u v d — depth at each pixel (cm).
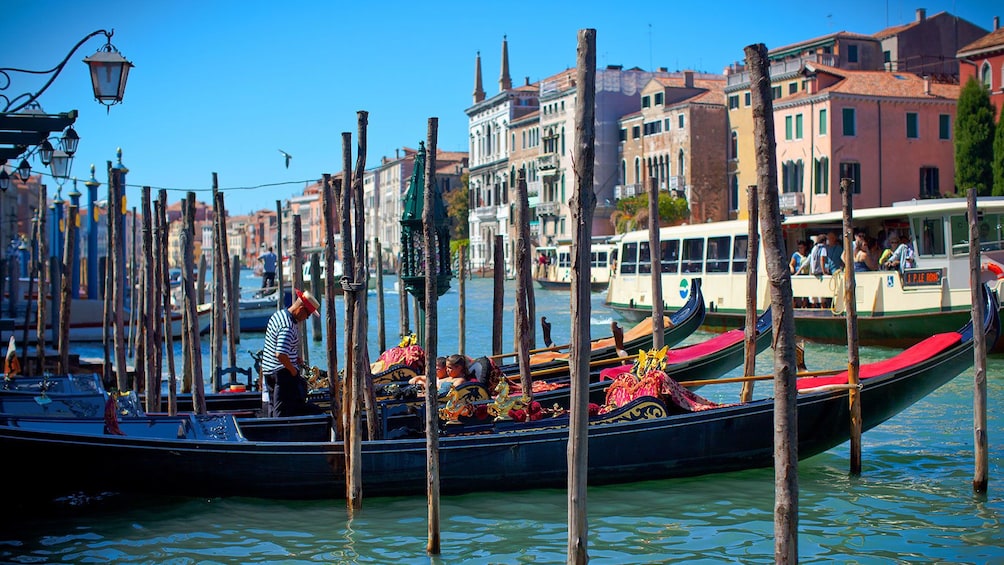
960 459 1072
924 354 1053
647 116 5728
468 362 1038
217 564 764
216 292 1608
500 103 7725
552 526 845
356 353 856
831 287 2169
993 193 3697
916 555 775
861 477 1001
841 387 1002
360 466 871
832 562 763
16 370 1245
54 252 3083
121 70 960
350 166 850
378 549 792
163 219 1173
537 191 7006
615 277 2958
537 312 3566
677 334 1488
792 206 4481
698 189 5288
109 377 1608
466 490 925
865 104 4334
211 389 1719
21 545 803
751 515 869
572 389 591
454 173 9869
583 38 575
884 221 2267
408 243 1423
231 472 890
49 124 1028
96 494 885
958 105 3869
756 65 542
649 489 945
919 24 5044
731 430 980
